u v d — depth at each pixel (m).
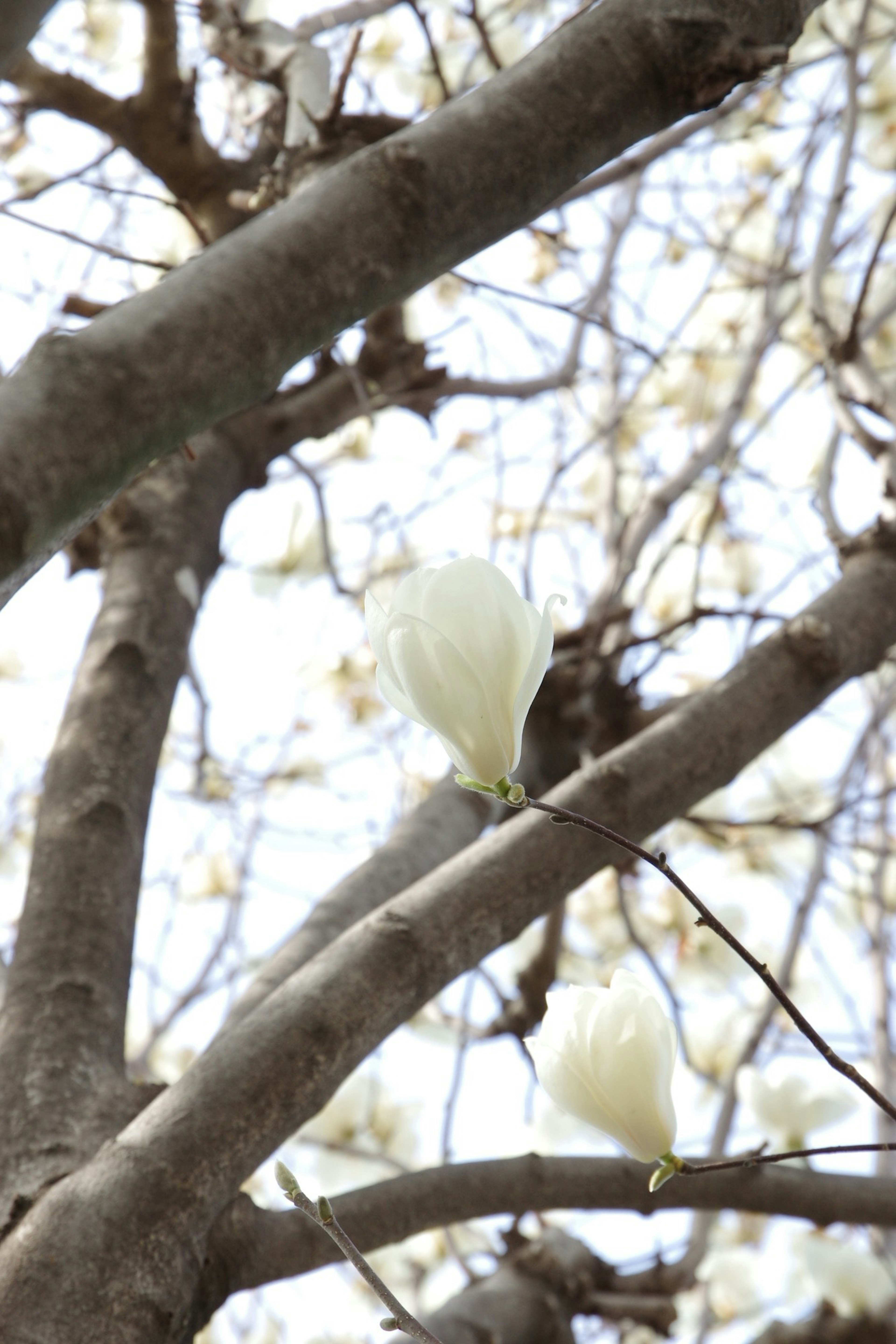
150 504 2.57
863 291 2.32
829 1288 2.45
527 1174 2.09
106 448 1.83
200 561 2.55
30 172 3.99
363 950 2.04
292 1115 2.00
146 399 1.84
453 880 2.08
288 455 3.14
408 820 2.35
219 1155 1.98
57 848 2.18
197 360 1.85
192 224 2.66
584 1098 1.92
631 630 3.23
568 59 1.94
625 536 3.21
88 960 2.14
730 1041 3.87
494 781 1.87
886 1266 2.47
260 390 1.88
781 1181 2.13
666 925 4.29
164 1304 1.95
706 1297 3.00
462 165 1.91
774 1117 2.59
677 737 2.14
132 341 1.84
